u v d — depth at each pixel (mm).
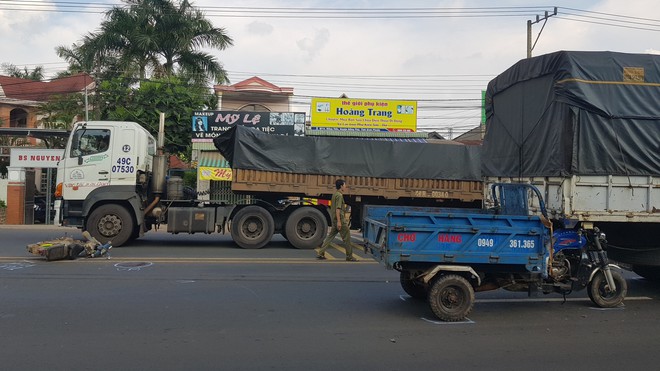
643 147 7516
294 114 23625
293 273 9648
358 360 5043
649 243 8109
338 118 25875
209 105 27875
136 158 12789
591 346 5629
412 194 14422
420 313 6898
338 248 13820
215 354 5129
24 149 20766
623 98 7523
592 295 7363
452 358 5156
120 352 5133
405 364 4957
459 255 6523
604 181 7422
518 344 5660
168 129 25156
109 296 7461
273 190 13461
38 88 36875
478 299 7895
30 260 10445
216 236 16156
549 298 8008
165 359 4961
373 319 6562
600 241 7453
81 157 12664
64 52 33188
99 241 12703
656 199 7539
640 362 5129
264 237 13211
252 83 29000
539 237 6695
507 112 9172
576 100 7363
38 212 22094
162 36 26844
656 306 7559
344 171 13953
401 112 26156
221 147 13828
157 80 25562
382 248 6625
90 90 29375
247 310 6859
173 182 13516
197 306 7008
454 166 14664
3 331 5758
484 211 8352
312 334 5875
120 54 26906
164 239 14984
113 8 26625
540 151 8047
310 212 13445
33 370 4617
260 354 5160
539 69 8094
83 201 12672
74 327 5945
